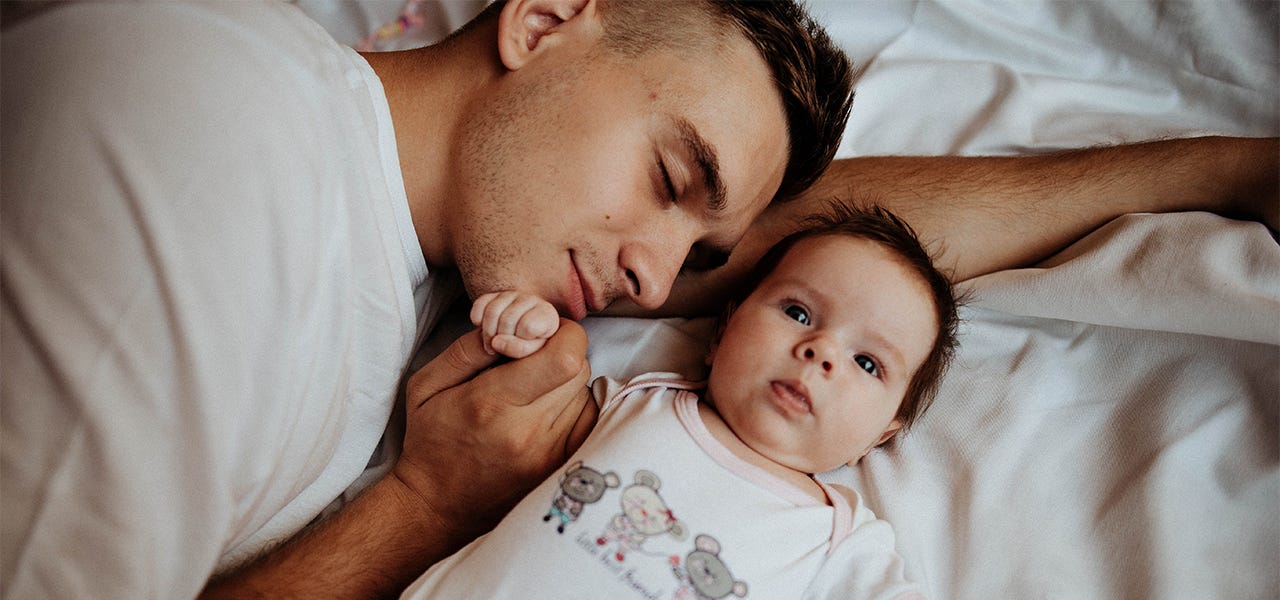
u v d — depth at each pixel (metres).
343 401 1.01
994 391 1.18
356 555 1.02
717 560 0.91
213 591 0.95
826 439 1.02
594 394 1.14
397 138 1.14
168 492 0.81
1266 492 1.06
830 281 1.08
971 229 1.33
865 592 0.94
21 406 0.78
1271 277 1.12
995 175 1.36
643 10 1.12
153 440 0.80
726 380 1.05
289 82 0.94
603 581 0.88
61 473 0.78
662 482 0.95
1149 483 1.06
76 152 0.81
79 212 0.80
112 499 0.79
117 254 0.80
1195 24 1.55
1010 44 1.64
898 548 1.05
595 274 1.10
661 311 1.35
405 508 1.06
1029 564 1.03
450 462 1.06
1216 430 1.11
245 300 0.85
